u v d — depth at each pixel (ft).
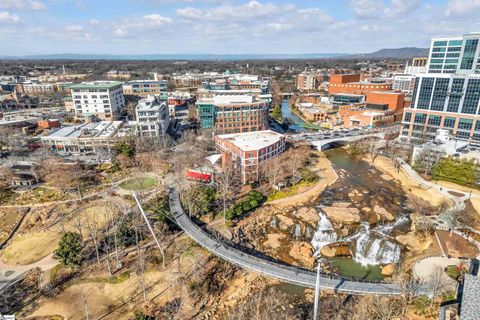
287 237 317.01
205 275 255.29
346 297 232.73
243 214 345.31
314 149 573.33
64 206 332.80
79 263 252.21
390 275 260.01
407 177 430.61
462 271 233.14
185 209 335.26
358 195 389.39
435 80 500.74
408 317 199.82
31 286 234.79
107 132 520.83
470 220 314.14
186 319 218.79
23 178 375.04
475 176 383.45
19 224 307.58
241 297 239.50
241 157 402.72
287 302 233.14
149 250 277.23
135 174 412.16
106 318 212.43
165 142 499.10
